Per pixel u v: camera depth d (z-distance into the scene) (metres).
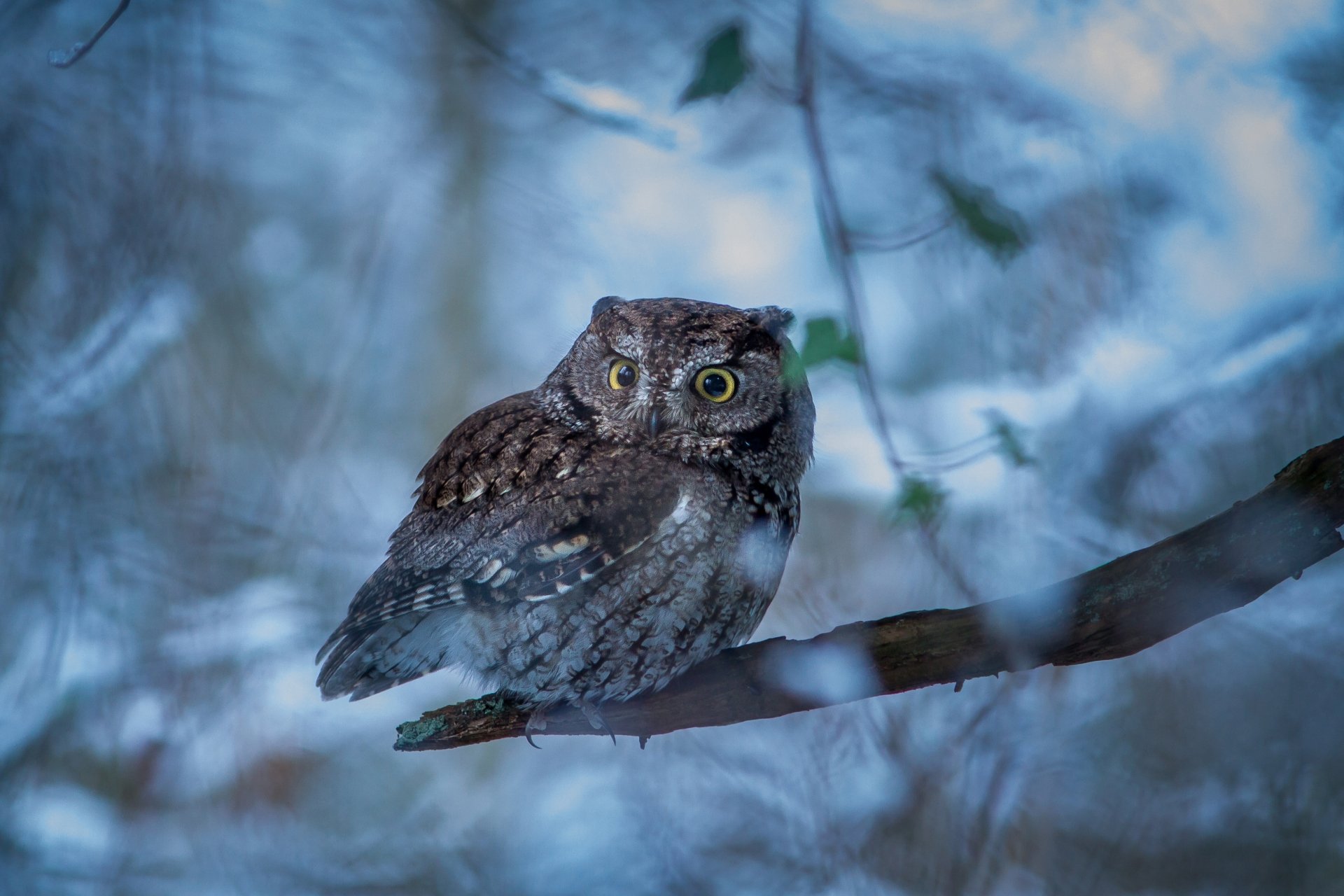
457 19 9.05
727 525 7.51
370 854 11.34
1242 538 5.71
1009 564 9.45
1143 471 9.77
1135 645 6.05
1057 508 9.52
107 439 12.27
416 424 15.14
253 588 12.26
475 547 7.52
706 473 7.63
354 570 12.67
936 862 9.35
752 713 7.12
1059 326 10.27
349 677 8.20
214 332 13.30
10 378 12.15
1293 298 9.80
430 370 15.42
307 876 11.00
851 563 11.39
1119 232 10.49
